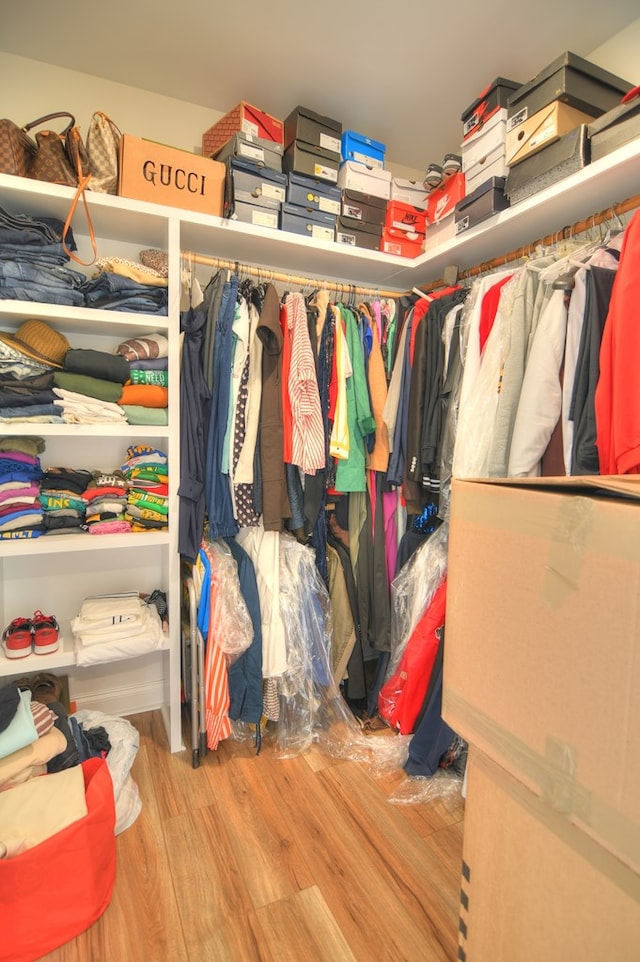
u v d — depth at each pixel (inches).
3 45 65.4
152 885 50.1
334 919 47.1
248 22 62.1
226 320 67.1
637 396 42.4
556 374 52.2
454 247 74.0
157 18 61.2
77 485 68.0
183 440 66.4
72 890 44.6
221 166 66.9
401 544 81.7
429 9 60.1
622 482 23.5
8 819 44.6
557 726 25.7
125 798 58.4
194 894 49.3
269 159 70.8
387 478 77.8
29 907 42.5
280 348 68.5
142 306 65.4
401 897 49.4
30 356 60.7
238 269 71.9
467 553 32.1
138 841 55.3
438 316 72.1
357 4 59.3
